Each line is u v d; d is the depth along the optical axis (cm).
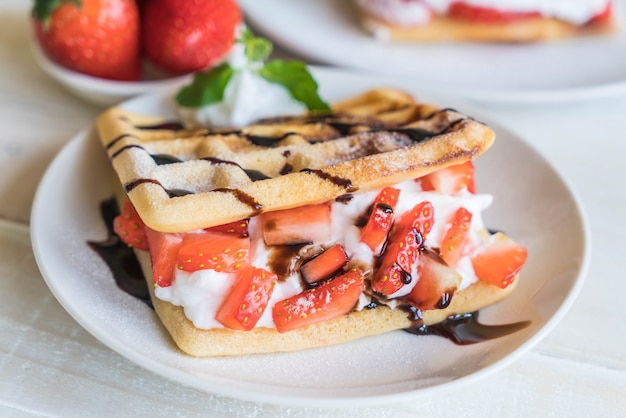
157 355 45
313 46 62
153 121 54
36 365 46
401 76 61
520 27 64
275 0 66
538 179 53
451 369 46
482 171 54
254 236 47
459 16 64
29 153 56
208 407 46
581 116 61
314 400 43
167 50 59
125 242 49
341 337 47
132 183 47
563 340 49
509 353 45
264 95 55
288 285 47
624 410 47
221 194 46
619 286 51
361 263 47
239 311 45
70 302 46
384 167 47
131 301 47
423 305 47
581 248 49
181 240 46
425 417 46
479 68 63
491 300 48
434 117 51
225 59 55
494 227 52
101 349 47
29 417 45
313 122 52
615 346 49
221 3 59
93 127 53
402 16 63
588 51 64
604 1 64
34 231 48
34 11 57
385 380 45
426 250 48
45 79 61
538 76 62
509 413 46
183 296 46
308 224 47
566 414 46
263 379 45
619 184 56
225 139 51
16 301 49
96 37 57
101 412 45
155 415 45
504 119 60
